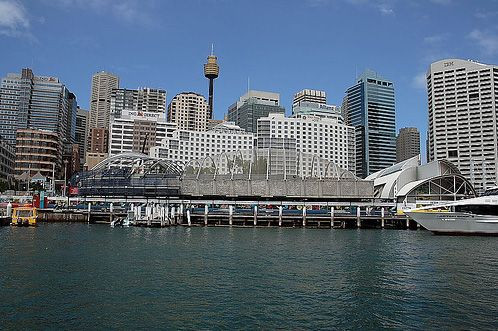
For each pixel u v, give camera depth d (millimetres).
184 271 41656
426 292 33844
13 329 24750
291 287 35406
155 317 27266
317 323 26406
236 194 122438
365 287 35531
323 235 80250
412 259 50312
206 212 99938
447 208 81875
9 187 180750
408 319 27141
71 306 29297
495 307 29688
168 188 122312
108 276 38688
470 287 35531
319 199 126062
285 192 122375
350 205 103312
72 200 111875
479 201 79125
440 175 118438
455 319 27078
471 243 67250
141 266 43938
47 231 79875
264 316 27656
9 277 37469
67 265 43656
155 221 95000
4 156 199125
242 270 42625
